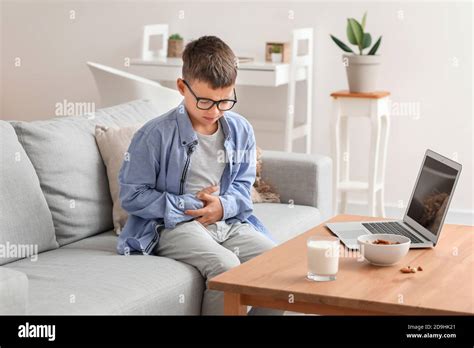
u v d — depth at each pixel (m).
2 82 5.66
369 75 4.08
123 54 5.27
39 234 2.35
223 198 2.48
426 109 4.52
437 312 1.62
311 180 3.09
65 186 2.50
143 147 2.41
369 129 4.65
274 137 4.89
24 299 1.67
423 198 2.29
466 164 4.48
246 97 4.96
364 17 4.17
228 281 1.82
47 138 2.50
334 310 1.75
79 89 5.46
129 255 2.33
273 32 4.83
